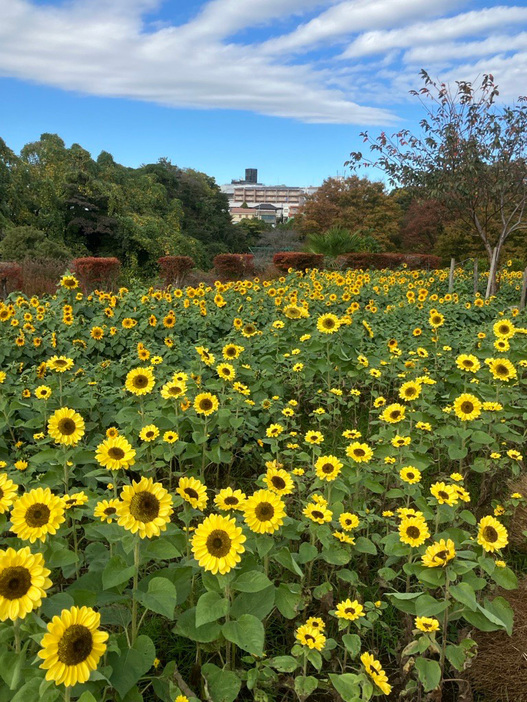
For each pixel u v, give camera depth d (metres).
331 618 2.70
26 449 3.87
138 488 1.97
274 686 2.26
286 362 5.77
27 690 1.63
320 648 2.07
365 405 6.15
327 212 40.09
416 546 2.50
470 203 12.95
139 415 3.91
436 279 16.22
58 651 1.46
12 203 30.08
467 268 21.89
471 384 4.75
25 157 36.34
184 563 2.46
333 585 3.00
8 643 1.80
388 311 9.66
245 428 4.46
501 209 12.82
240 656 2.46
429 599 2.21
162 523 1.94
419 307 10.41
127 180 40.75
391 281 14.27
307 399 5.91
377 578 3.02
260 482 3.38
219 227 55.09
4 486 2.11
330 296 9.55
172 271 16.41
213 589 2.06
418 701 2.20
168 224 40.44
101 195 31.97
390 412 3.79
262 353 6.11
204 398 3.74
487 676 2.36
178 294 9.33
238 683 2.05
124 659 1.86
